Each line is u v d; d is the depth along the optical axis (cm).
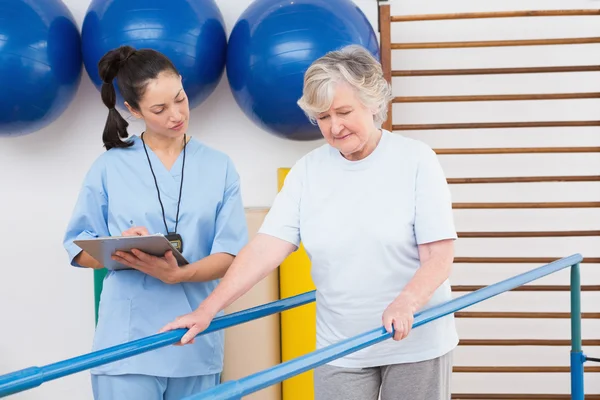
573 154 267
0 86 219
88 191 181
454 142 270
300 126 231
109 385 172
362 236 144
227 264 178
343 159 148
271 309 154
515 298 271
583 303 269
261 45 223
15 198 263
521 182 264
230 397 93
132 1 227
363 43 226
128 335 175
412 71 259
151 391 173
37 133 262
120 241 153
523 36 265
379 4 255
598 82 264
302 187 153
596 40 255
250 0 262
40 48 223
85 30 233
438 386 147
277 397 245
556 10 251
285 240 154
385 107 143
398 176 144
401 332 125
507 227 270
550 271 169
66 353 266
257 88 225
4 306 265
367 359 146
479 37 266
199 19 229
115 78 177
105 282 181
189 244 178
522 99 258
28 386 114
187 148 183
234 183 186
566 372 267
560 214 268
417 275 136
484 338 272
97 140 262
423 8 266
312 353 111
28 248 264
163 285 176
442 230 140
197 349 175
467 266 272
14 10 223
